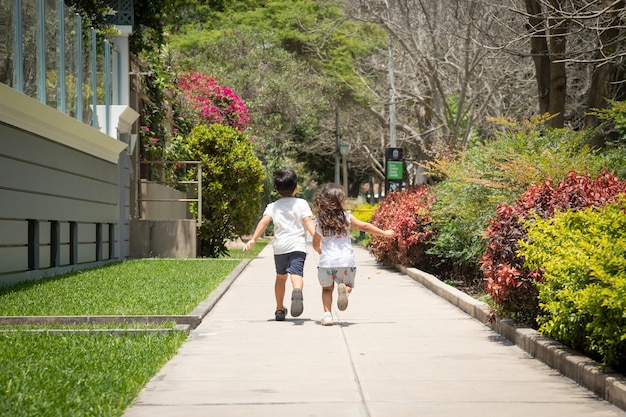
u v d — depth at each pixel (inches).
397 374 454.6
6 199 855.7
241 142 1621.6
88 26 1180.5
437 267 1133.1
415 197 1246.3
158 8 1461.6
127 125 1379.2
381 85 2309.3
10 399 370.0
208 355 512.7
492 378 445.1
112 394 387.9
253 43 2866.6
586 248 438.3
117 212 1366.9
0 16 808.9
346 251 638.5
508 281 554.9
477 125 2236.7
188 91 1961.1
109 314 643.5
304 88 2817.4
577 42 1433.3
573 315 448.8
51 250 1037.2
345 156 3164.4
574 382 435.5
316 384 428.8
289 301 816.3
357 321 671.8
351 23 2310.5
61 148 1047.6
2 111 823.1
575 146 903.7
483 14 1598.2
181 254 1518.2
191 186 1834.4
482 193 894.4
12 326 595.5
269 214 657.6
